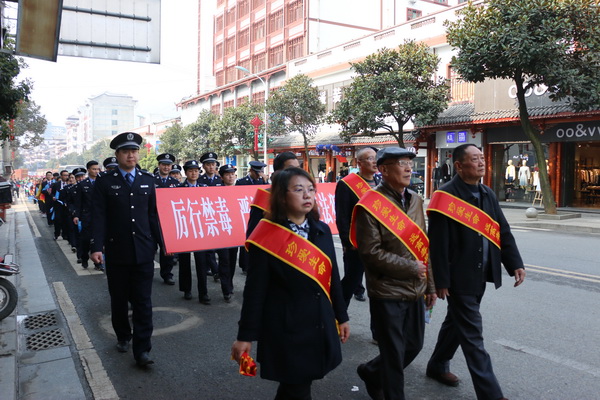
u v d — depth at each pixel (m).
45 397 3.58
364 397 3.54
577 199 18.09
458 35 13.87
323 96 29.48
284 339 2.47
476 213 3.27
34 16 6.72
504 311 5.43
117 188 4.29
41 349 4.59
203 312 5.75
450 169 21.19
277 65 36.47
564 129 17.28
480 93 18.78
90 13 9.13
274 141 32.47
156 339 4.85
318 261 2.53
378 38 25.52
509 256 3.44
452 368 4.05
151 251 4.30
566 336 4.65
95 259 4.17
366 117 17.88
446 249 3.23
